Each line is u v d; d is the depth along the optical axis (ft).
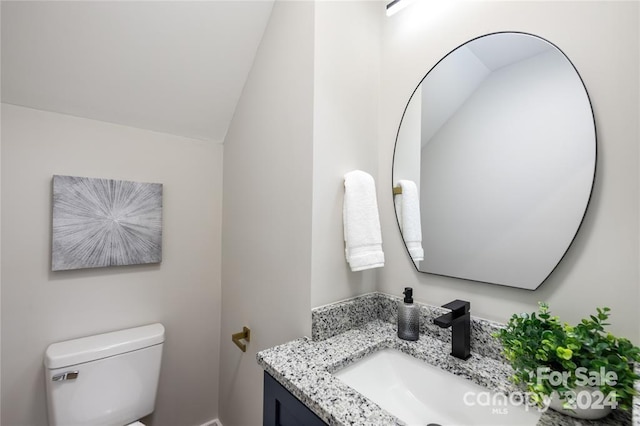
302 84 3.47
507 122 2.89
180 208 5.10
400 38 3.87
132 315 4.61
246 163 4.70
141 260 4.60
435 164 3.45
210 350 5.43
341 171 3.58
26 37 3.39
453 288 3.26
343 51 3.62
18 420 3.77
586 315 2.41
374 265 3.45
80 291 4.18
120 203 4.43
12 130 3.72
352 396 2.19
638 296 2.18
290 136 3.66
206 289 5.39
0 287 3.66
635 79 2.21
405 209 3.73
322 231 3.37
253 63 4.59
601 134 2.36
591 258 2.39
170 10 3.74
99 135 4.31
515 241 2.81
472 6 3.17
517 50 2.83
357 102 3.78
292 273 3.56
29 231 3.83
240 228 4.83
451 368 2.71
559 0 2.59
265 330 4.08
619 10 2.29
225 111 5.08
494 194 2.97
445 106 3.37
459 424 2.55
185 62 4.24
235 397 4.87
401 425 1.88
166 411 4.93
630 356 1.85
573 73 2.50
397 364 3.12
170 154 4.98
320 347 3.04
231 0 3.90
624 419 1.94
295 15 3.64
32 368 3.85
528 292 2.72
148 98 4.41
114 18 3.59
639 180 2.19
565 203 2.52
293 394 2.37
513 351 2.11
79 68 3.79
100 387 3.87
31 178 3.84
